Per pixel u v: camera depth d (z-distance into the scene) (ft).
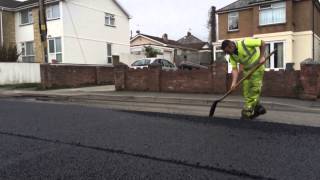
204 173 13.01
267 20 89.15
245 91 23.49
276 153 15.15
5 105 34.01
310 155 14.80
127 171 13.30
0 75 74.02
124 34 105.19
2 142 17.98
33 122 23.34
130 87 55.67
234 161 14.23
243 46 22.85
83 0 91.97
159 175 12.84
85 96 49.01
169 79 52.19
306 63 40.98
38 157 15.28
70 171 13.41
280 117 26.50
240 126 20.58
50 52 89.10
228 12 98.48
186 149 15.98
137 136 18.60
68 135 19.24
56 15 87.97
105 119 23.94
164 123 21.97
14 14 98.48
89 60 93.66
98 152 15.89
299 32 87.35
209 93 48.65
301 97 41.42
